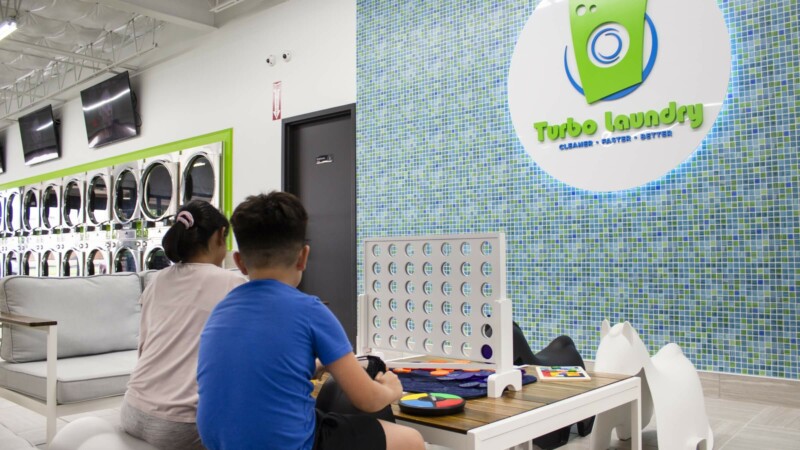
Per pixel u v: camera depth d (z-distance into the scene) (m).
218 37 6.51
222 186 6.32
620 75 3.71
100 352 3.29
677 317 3.49
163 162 6.77
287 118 5.74
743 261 3.29
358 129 5.14
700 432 2.42
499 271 1.68
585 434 2.84
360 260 5.07
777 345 3.17
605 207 3.78
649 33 3.62
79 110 8.85
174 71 7.09
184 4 6.22
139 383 1.77
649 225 3.61
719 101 3.38
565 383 1.82
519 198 4.16
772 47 3.23
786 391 3.12
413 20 4.79
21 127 9.70
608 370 2.33
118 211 7.42
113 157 8.07
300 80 5.64
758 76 3.27
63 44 7.58
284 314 1.26
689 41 3.49
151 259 6.85
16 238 9.70
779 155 3.19
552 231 3.99
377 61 5.02
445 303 1.80
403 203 4.81
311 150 5.63
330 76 5.38
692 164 3.46
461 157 4.47
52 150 9.19
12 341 2.98
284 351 1.24
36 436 3.05
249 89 6.14
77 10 6.17
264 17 6.00
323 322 1.29
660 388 2.34
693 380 2.53
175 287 1.84
